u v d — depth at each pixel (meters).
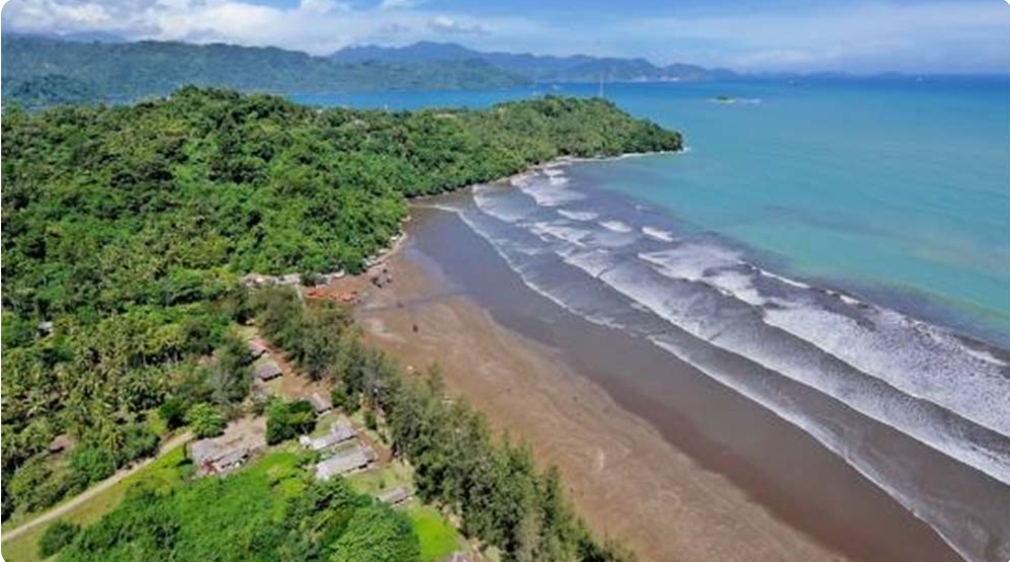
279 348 55.06
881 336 53.41
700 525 37.00
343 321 58.97
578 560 32.66
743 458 42.00
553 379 52.06
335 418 45.59
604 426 45.91
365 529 33.25
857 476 39.78
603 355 55.19
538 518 33.44
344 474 39.53
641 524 37.19
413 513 36.59
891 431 42.81
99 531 34.72
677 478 40.62
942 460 40.06
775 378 49.69
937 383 46.84
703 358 53.47
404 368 52.69
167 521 35.50
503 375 52.81
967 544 34.78
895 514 36.94
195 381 47.31
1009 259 66.69
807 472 40.44
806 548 35.19
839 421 44.38
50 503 38.59
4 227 66.50
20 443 41.12
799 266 69.06
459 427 39.53
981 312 55.97
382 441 42.94
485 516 34.44
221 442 43.12
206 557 33.00
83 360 48.88
